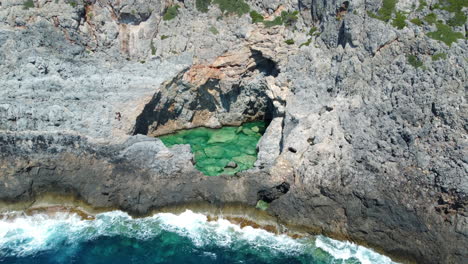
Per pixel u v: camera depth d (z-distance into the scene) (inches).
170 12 1851.6
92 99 1670.8
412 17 1555.1
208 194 1462.8
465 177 1296.8
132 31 1813.5
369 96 1542.8
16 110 1574.8
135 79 1749.5
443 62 1455.5
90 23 1784.0
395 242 1334.9
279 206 1439.5
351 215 1381.6
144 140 1587.1
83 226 1439.5
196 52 1828.2
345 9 1673.2
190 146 1679.4
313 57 1728.6
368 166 1424.7
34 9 1733.5
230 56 1829.5
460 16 1498.5
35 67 1667.1
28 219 1471.5
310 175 1448.1
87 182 1513.3
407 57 1515.7
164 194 1475.1
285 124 1658.5
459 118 1375.5
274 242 1382.9
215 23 1854.1
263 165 1553.9
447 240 1277.1
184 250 1338.6
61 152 1558.8
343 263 1311.5
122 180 1502.2
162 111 1812.3
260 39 1814.7
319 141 1525.6
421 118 1425.9
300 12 1836.9
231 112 1923.0
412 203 1338.6
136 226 1432.1
